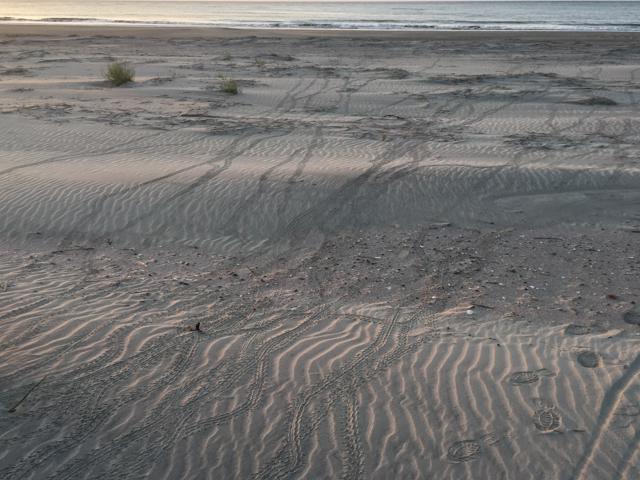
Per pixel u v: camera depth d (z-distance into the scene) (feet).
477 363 16.22
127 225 27.40
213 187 31.53
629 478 12.06
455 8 322.55
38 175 33.09
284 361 16.62
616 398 14.48
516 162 36.09
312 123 48.32
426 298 20.75
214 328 18.57
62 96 59.88
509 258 24.16
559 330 18.13
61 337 17.83
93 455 13.09
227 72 77.05
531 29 154.71
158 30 146.30
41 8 306.96
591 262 23.57
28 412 14.43
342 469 12.60
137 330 18.34
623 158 36.96
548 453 12.82
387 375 15.78
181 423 14.10
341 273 23.03
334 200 30.19
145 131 44.75
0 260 23.89
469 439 13.33
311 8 336.70
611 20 198.90
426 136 43.60
